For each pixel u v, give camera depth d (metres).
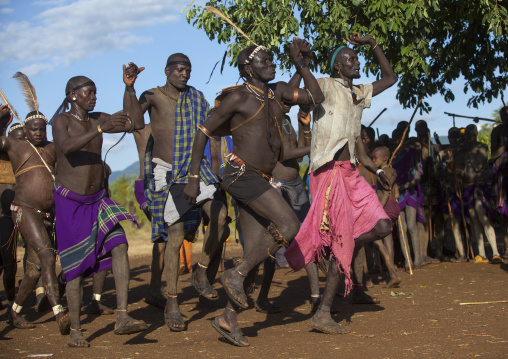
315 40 9.12
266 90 4.81
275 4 8.65
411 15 8.19
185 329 5.52
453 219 9.86
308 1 8.61
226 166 4.87
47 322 6.27
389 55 9.13
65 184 5.13
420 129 9.95
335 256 5.03
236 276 4.65
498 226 13.82
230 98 4.73
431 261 9.83
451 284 7.47
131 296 8.02
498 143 9.72
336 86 5.25
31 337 5.49
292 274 9.41
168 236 5.70
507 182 9.60
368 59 9.52
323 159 5.14
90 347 4.95
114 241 5.03
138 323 4.79
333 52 5.45
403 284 7.73
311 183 5.32
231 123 4.82
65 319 5.25
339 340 4.77
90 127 5.35
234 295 4.59
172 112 6.04
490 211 9.47
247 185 4.73
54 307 5.41
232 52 8.93
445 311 5.73
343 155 5.27
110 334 5.48
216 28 9.16
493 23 8.27
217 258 6.38
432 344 4.46
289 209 4.65
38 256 5.62
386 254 7.41
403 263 9.60
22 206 5.81
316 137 5.23
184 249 10.04
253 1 8.70
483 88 10.50
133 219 5.16
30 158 5.93
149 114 6.13
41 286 6.55
